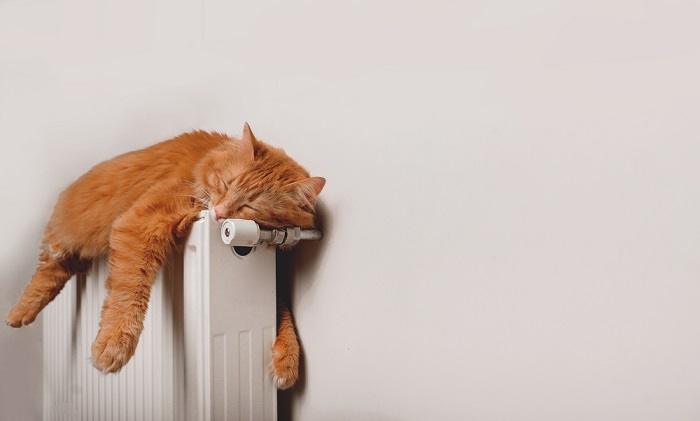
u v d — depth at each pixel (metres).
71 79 1.62
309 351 1.06
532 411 0.81
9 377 1.71
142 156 1.12
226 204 0.96
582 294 0.77
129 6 1.48
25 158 1.72
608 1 0.77
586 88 0.78
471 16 0.89
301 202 1.00
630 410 0.73
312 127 1.09
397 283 0.95
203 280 0.94
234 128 1.24
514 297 0.83
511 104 0.84
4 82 1.79
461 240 0.88
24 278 1.68
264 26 1.18
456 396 0.88
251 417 0.99
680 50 0.71
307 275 1.08
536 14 0.83
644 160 0.73
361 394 0.99
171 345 1.01
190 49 1.33
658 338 0.71
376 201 0.98
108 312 0.92
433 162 0.92
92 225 1.09
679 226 0.70
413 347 0.93
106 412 1.18
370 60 1.01
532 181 0.82
